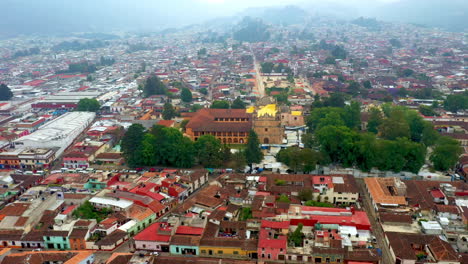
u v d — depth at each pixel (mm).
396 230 124750
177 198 147875
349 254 108562
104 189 151375
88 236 121625
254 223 126125
